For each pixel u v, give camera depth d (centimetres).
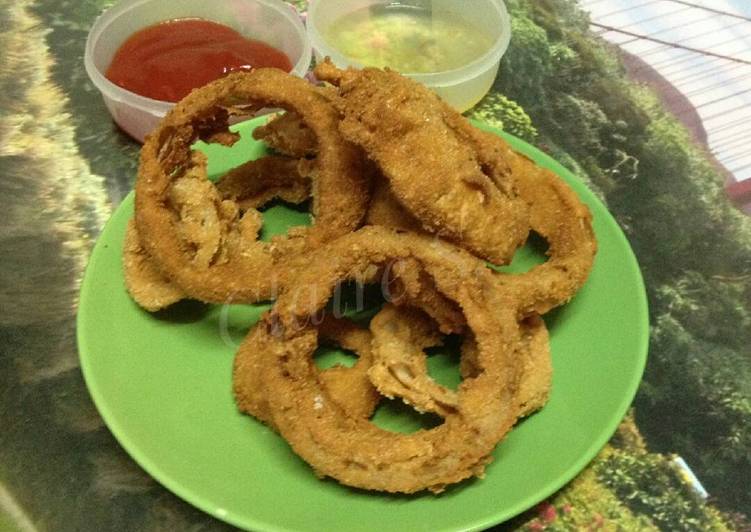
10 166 29
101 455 22
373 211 24
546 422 21
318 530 19
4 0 35
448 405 21
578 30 35
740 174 30
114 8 31
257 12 33
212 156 27
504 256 23
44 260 26
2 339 24
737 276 27
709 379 24
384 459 19
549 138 31
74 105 31
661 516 21
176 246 23
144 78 30
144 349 23
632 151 31
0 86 31
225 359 23
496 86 33
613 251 25
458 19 34
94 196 28
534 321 23
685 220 29
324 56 31
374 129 22
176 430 21
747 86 33
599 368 23
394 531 19
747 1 37
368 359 22
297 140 26
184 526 20
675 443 23
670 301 26
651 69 34
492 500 19
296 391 20
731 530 21
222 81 24
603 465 22
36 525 20
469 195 22
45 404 23
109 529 20
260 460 21
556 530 21
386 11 35
